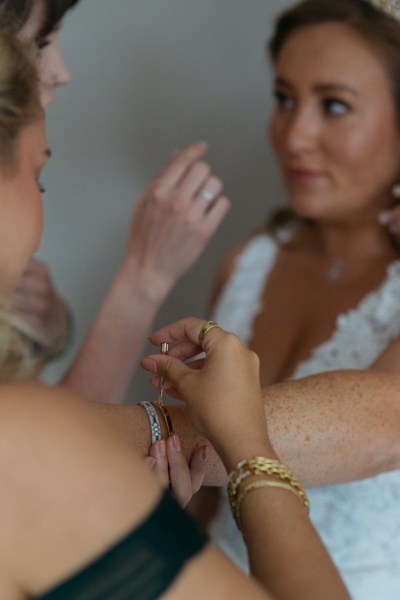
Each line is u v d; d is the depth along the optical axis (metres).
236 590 0.74
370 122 1.90
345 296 1.90
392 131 1.92
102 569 0.70
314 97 1.93
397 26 1.89
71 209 2.73
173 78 2.66
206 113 2.67
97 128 2.69
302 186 1.95
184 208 1.79
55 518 0.70
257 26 2.60
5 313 0.80
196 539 0.75
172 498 0.76
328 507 1.66
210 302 2.19
